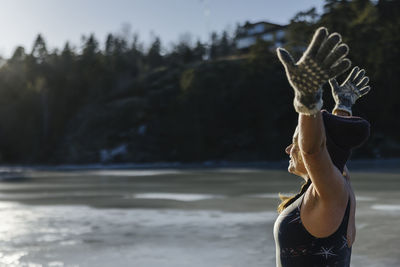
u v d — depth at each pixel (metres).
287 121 77.00
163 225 8.56
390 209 10.30
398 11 65.75
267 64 76.88
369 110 66.56
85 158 89.44
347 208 1.22
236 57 99.69
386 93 64.56
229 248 6.20
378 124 68.56
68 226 8.61
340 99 1.54
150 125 87.12
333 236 1.19
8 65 126.81
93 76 110.38
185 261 5.49
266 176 28.42
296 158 1.32
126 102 94.75
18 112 103.56
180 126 82.44
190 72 83.50
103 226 8.56
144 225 8.60
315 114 1.00
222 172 35.94
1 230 8.12
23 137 102.00
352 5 58.44
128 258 5.71
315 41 0.92
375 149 66.50
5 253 6.07
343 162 1.21
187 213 10.35
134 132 88.50
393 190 15.63
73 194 16.97
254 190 17.09
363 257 5.50
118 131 90.94
